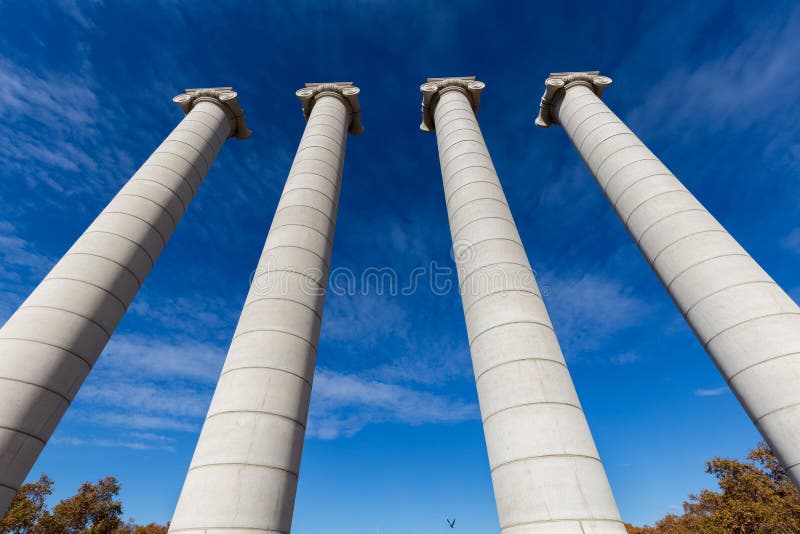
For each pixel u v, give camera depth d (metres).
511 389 8.77
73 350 11.83
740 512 26.75
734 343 10.01
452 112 19.88
